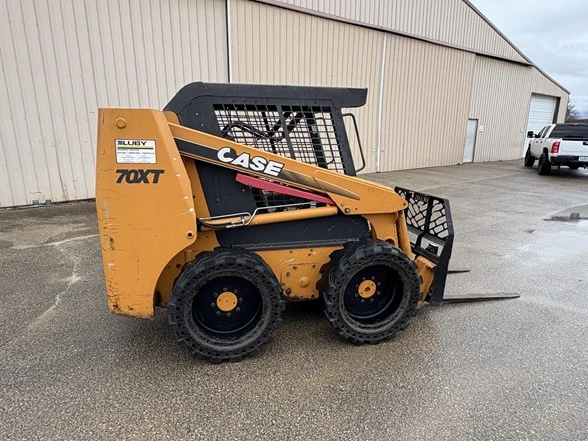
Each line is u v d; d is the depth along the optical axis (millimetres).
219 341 2648
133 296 2535
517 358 2787
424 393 2387
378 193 2910
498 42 16156
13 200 6996
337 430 2078
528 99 19109
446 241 3109
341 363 2686
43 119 7012
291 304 3576
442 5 13320
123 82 7617
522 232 6199
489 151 17781
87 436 2006
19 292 3715
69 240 5305
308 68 10336
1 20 6418
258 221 2732
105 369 2570
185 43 8148
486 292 3912
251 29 9023
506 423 2152
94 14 7109
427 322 3287
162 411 2195
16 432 2023
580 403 2330
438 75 13953
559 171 14586
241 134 2752
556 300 3770
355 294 2945
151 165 2369
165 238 2469
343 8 10695
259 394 2354
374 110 12234
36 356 2697
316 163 2934
